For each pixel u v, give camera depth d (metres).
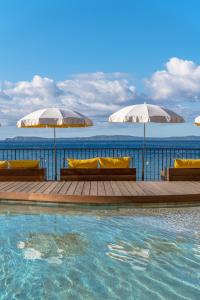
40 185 8.85
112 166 9.82
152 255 4.71
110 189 8.28
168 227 6.00
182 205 7.60
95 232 5.74
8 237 5.48
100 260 4.52
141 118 9.66
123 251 4.87
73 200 7.50
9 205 7.68
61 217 6.70
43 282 3.89
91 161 9.71
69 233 5.69
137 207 7.47
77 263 4.44
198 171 9.73
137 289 3.73
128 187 8.60
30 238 5.42
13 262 4.46
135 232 5.73
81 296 3.57
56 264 4.39
